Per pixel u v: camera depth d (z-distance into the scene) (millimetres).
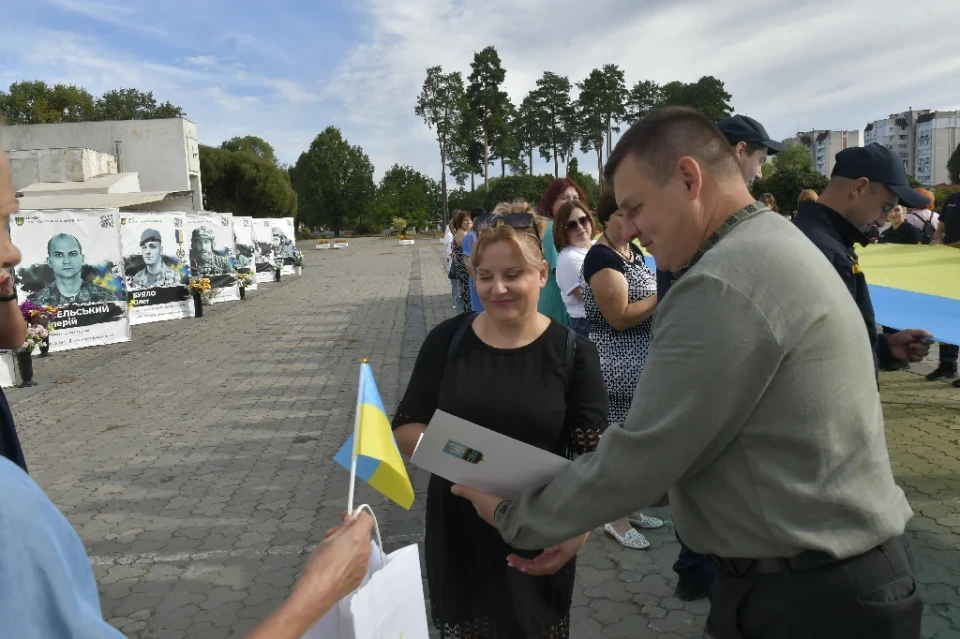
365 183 82438
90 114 55781
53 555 781
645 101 65438
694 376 1218
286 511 4359
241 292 17422
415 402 2086
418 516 4203
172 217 13969
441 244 50531
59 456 5598
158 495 4684
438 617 2039
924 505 4008
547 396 1954
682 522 1433
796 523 1235
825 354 1227
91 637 791
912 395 6270
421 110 75688
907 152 126938
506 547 1946
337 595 1173
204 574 3604
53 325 10555
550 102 71125
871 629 1252
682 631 2955
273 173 54062
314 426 6223
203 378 8438
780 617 1296
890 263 5352
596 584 3357
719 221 1415
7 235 1204
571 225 3914
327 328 12133
